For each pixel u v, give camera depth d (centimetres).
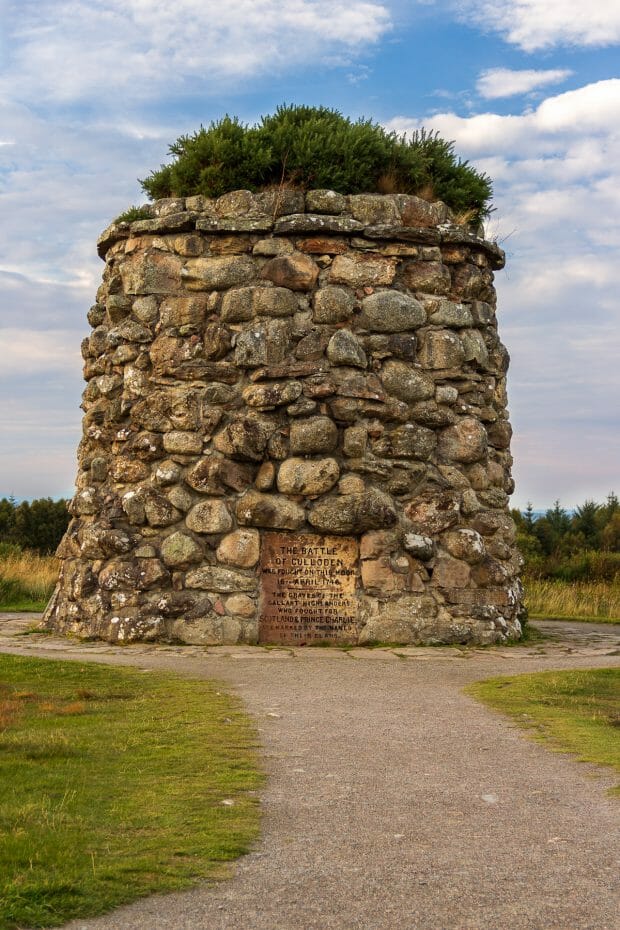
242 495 1334
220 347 1367
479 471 1408
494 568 1356
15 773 596
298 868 450
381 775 611
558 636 1464
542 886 431
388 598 1309
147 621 1293
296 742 696
